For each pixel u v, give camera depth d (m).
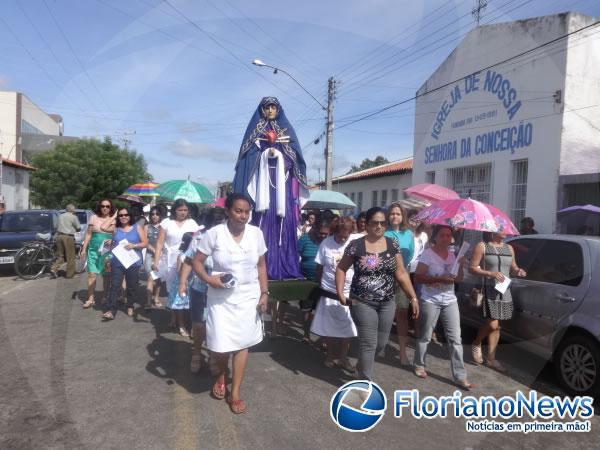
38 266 8.27
